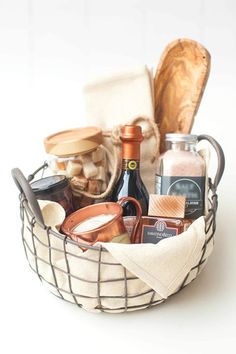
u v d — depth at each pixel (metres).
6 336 0.85
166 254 0.72
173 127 0.92
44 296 0.92
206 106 1.08
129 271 0.74
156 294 0.77
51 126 1.09
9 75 1.08
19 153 1.09
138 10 1.07
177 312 0.85
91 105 0.93
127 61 1.08
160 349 0.81
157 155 0.90
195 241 0.74
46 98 1.09
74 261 0.74
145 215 0.86
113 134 0.89
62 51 1.08
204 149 0.86
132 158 0.85
